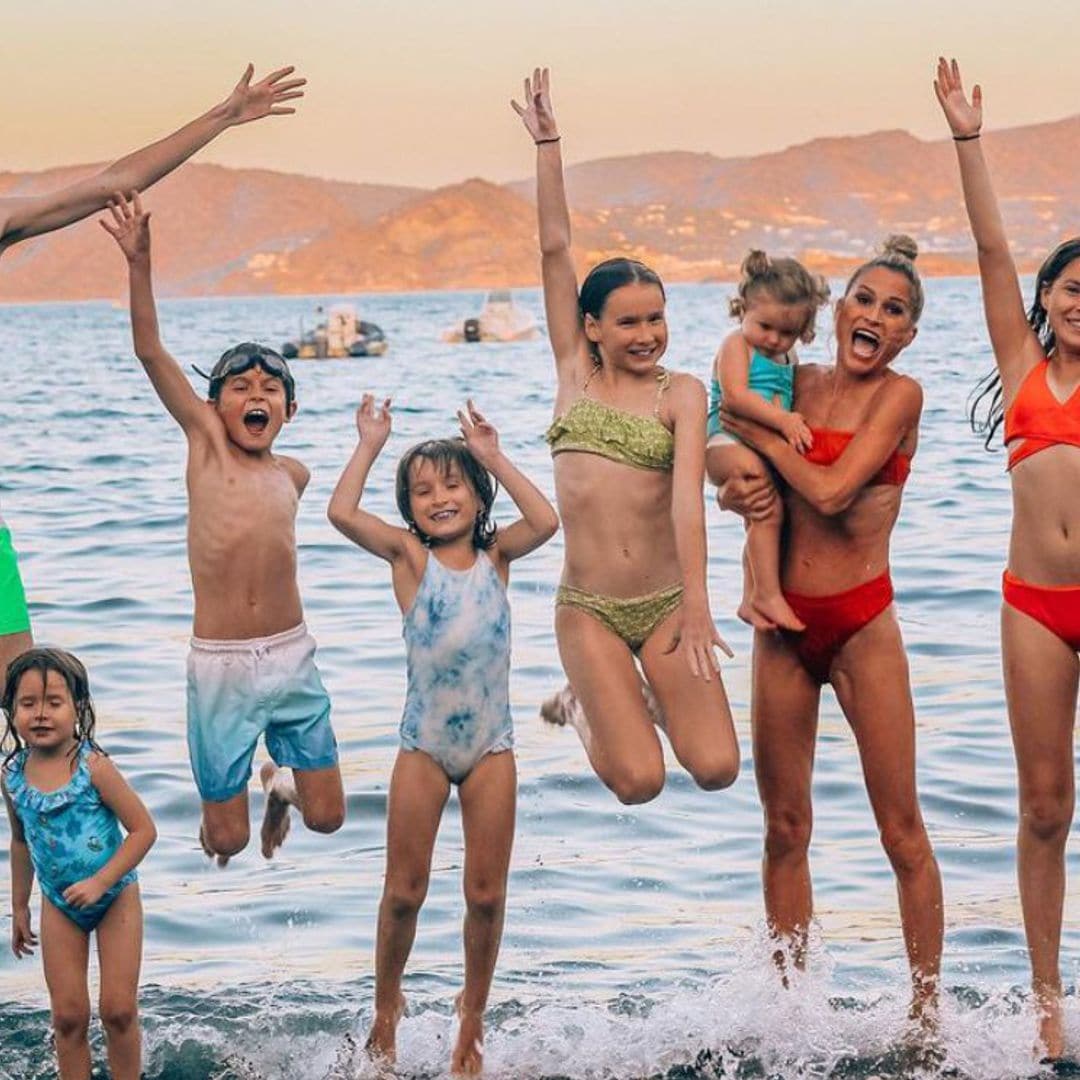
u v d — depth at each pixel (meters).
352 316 65.75
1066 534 6.21
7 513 19.89
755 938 6.79
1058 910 6.43
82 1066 6.12
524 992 7.02
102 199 6.51
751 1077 6.25
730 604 13.91
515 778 6.36
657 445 6.47
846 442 6.39
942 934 6.60
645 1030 6.62
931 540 16.52
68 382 49.91
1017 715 6.38
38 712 6.06
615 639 6.57
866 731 6.51
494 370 52.06
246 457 6.77
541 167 6.79
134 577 15.68
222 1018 6.80
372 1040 6.40
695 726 6.43
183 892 8.27
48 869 6.09
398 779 6.28
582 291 6.61
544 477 21.42
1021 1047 6.37
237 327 124.25
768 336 6.49
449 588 6.24
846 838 8.82
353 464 6.39
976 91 6.41
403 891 6.28
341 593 14.59
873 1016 6.66
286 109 6.82
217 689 6.73
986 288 6.42
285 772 7.09
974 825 8.95
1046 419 6.23
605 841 8.88
